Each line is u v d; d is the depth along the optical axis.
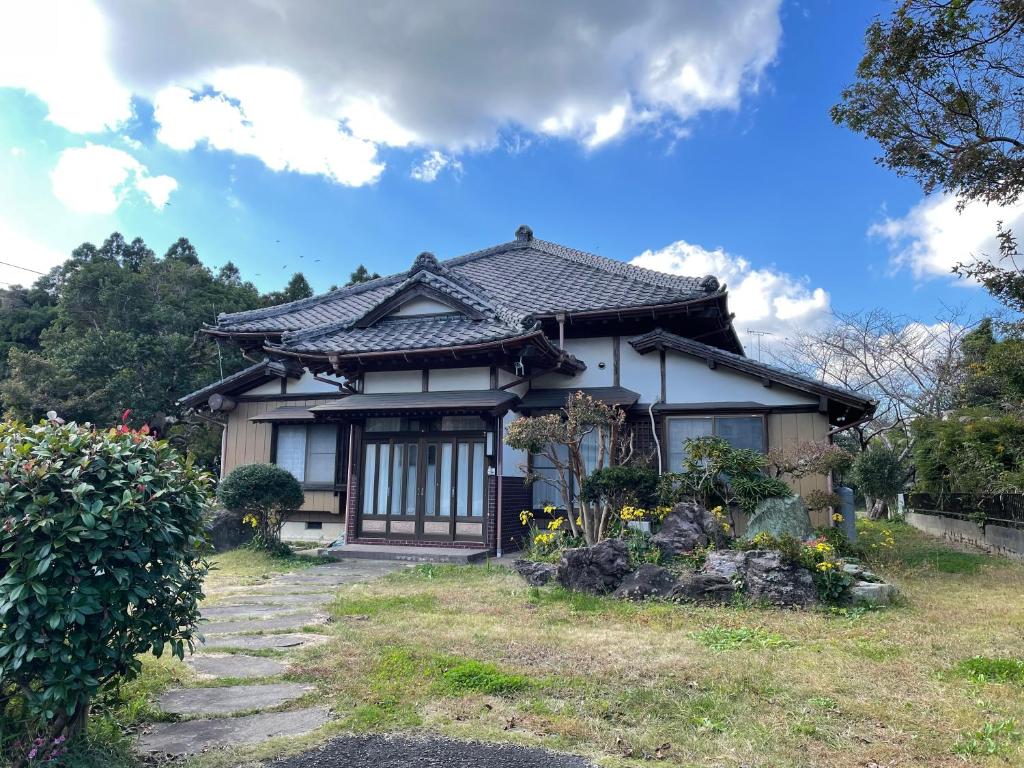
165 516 3.26
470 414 10.75
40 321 31.75
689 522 7.99
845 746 3.26
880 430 20.69
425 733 3.42
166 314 27.81
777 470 10.01
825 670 4.46
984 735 3.37
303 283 36.53
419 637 5.35
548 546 9.27
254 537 11.02
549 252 17.41
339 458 13.48
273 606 6.86
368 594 7.40
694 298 11.27
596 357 12.31
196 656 4.91
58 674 2.84
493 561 9.94
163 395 24.61
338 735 3.40
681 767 3.03
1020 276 9.21
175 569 3.30
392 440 11.36
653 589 6.82
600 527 8.52
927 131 8.89
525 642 5.16
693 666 4.50
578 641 5.20
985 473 12.40
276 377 14.43
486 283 14.97
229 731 3.48
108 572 3.00
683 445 10.84
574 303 12.62
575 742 3.31
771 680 4.23
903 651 4.97
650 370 11.88
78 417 23.19
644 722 3.56
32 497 2.91
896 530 17.11
